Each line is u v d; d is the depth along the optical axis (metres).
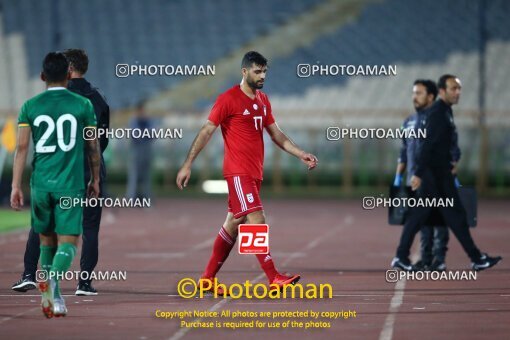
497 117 68.06
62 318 18.41
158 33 76.31
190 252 33.16
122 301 20.86
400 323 17.83
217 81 73.62
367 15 75.19
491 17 73.12
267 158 70.75
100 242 37.03
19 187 18.83
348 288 23.25
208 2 77.19
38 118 18.55
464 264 29.08
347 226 45.06
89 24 77.38
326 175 70.12
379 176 69.50
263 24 76.06
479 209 57.00
